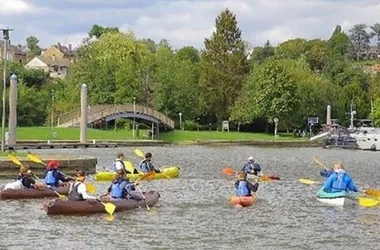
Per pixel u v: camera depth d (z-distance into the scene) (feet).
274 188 125.08
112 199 90.84
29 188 99.96
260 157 229.04
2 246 67.77
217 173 155.84
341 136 321.73
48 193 100.78
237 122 383.24
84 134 253.65
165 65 374.22
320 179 147.74
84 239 72.18
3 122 167.12
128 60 370.12
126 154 219.41
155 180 134.21
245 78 394.93
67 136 274.36
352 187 106.01
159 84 369.09
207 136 342.44
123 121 340.80
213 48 400.88
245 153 250.16
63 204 85.71
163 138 324.60
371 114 396.37
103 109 301.84
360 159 236.22
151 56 384.68
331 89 410.93
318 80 402.52
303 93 383.24
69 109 335.67
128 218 85.40
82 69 369.71
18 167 126.21
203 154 235.61
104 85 364.17
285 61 408.46
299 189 123.95
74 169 134.21
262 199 108.17
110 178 127.95
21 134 266.57
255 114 371.15
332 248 71.10
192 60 513.04
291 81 369.91
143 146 279.69
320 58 554.46
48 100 347.15
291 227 82.84
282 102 367.04
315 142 335.47
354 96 431.43
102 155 208.03
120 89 357.20
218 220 86.38
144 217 86.58
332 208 99.40
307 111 385.91
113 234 75.25
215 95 387.75
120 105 310.86
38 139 262.06
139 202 93.56
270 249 69.77
